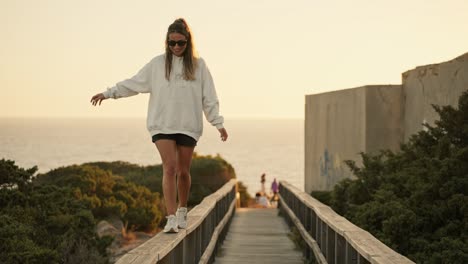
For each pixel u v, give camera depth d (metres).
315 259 10.73
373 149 17.19
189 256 8.34
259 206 35.34
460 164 9.04
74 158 74.38
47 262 11.52
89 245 13.88
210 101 7.11
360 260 6.59
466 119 10.53
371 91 17.23
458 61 13.53
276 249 12.98
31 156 70.31
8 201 13.70
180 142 7.10
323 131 21.81
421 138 11.14
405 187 10.02
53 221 13.64
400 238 8.44
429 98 15.14
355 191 11.68
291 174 79.44
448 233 8.27
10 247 11.38
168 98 6.99
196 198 31.22
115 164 37.53
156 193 26.67
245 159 113.62
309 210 12.07
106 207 22.81
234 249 12.96
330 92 20.88
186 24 7.00
